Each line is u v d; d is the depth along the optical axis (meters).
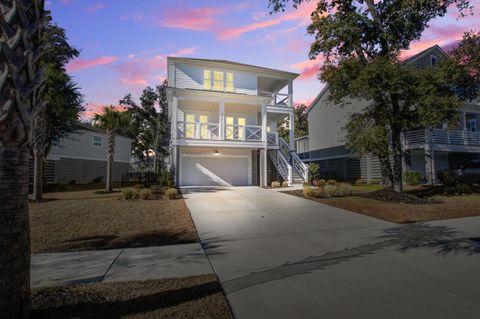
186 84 18.20
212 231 6.87
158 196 12.69
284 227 7.24
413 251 5.28
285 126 41.78
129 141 29.59
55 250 5.43
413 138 18.47
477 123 21.23
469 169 17.12
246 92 19.28
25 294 2.56
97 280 3.97
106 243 5.89
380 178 19.70
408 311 3.11
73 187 19.36
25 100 2.49
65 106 16.44
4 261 2.40
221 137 16.52
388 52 11.80
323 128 26.80
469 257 4.92
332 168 25.44
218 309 3.06
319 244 5.78
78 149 22.94
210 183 18.16
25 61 2.46
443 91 10.89
